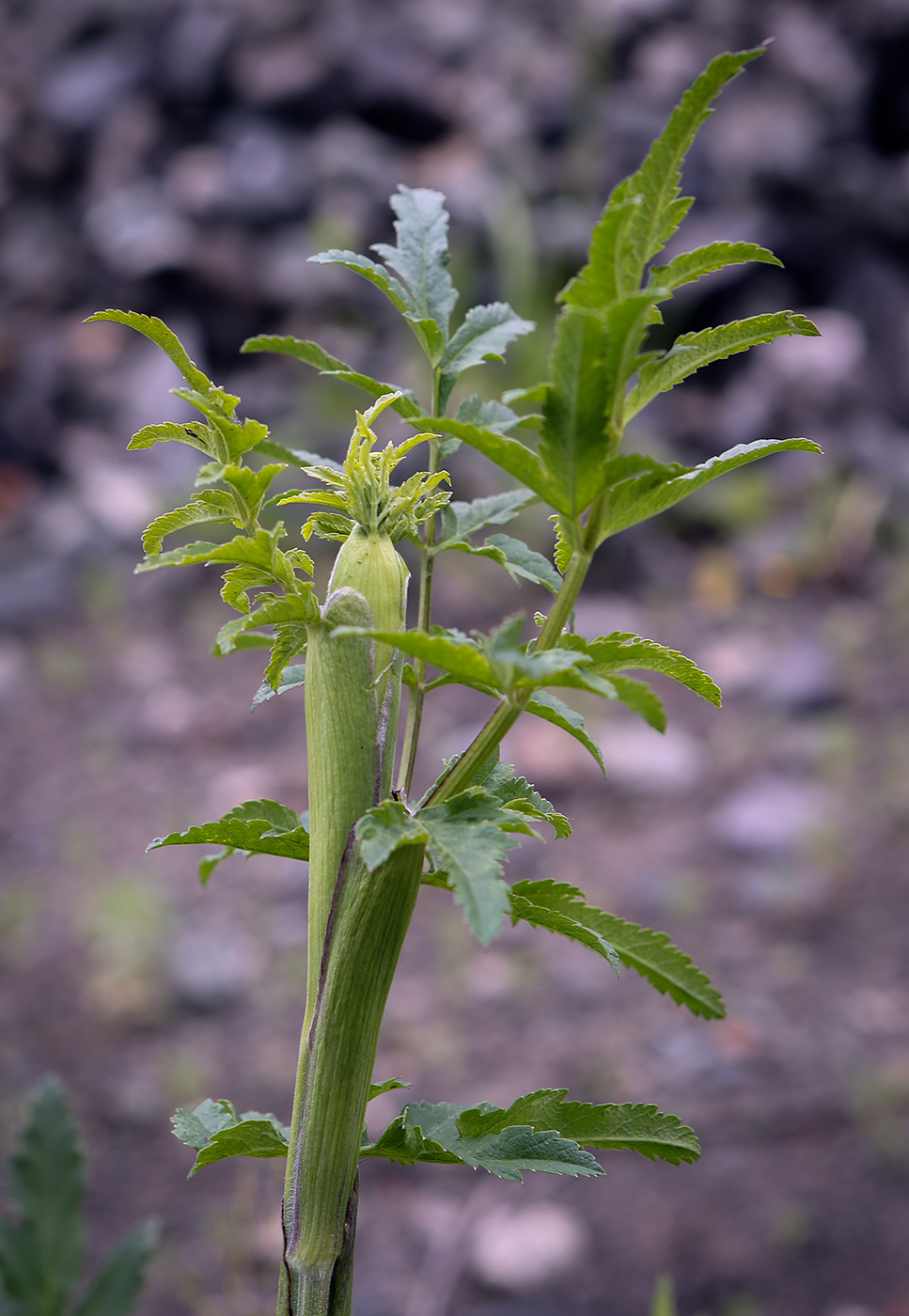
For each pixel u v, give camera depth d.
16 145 7.94
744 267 7.39
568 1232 3.26
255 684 5.96
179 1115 0.86
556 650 0.66
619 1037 3.98
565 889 0.86
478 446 0.68
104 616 6.39
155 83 8.04
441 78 8.15
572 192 7.50
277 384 7.04
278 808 0.82
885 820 4.91
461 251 7.07
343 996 0.72
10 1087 3.72
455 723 5.48
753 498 6.78
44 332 7.45
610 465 0.67
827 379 7.09
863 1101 3.69
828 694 5.63
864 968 4.23
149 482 6.89
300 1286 0.73
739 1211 3.34
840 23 7.82
